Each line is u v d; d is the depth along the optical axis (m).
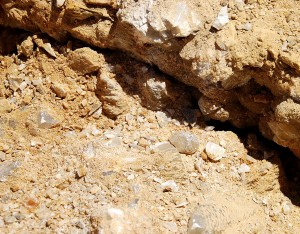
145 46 0.72
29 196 0.65
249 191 0.68
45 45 0.78
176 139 0.69
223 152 0.69
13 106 0.76
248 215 0.65
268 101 0.68
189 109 0.74
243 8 0.69
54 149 0.71
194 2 0.69
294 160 0.73
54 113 0.74
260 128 0.71
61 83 0.76
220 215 0.62
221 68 0.67
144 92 0.74
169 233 0.61
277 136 0.68
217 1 0.69
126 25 0.70
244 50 0.66
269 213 0.67
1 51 0.84
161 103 0.74
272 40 0.66
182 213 0.63
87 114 0.74
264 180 0.69
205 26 0.68
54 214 0.63
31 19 0.79
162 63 0.72
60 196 0.65
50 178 0.67
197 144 0.69
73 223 0.62
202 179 0.67
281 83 0.65
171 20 0.67
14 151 0.71
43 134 0.73
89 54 0.75
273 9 0.69
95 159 0.67
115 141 0.70
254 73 0.67
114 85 0.73
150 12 0.68
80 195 0.65
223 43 0.67
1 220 0.63
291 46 0.65
